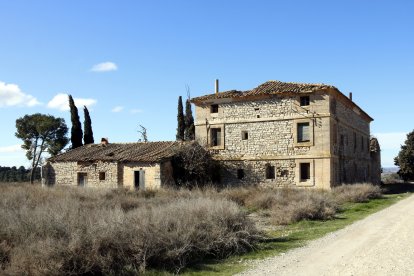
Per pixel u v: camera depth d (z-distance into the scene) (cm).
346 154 3556
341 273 852
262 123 3319
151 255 934
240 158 3375
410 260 944
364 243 1181
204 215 1194
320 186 3059
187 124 5112
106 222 995
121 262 901
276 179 3231
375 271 855
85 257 835
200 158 3269
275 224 1686
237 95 3406
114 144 3872
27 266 780
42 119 5853
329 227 1543
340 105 3434
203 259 1045
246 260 1027
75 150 3903
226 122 3459
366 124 4538
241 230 1177
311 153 3112
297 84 3366
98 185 3416
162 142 3622
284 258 1026
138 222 1023
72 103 4897
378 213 1964
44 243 839
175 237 1004
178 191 2558
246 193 2428
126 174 3294
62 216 1025
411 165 5956
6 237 922
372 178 4741
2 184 2848
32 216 1035
